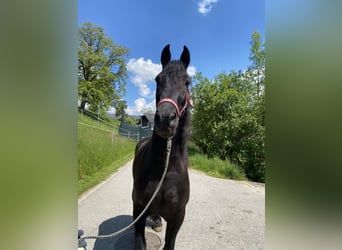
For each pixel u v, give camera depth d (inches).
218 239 133.0
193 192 239.3
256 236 137.6
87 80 1312.7
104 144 381.4
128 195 208.4
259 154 485.7
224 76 575.5
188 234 138.5
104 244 121.5
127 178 275.6
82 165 264.5
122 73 1480.1
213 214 173.6
